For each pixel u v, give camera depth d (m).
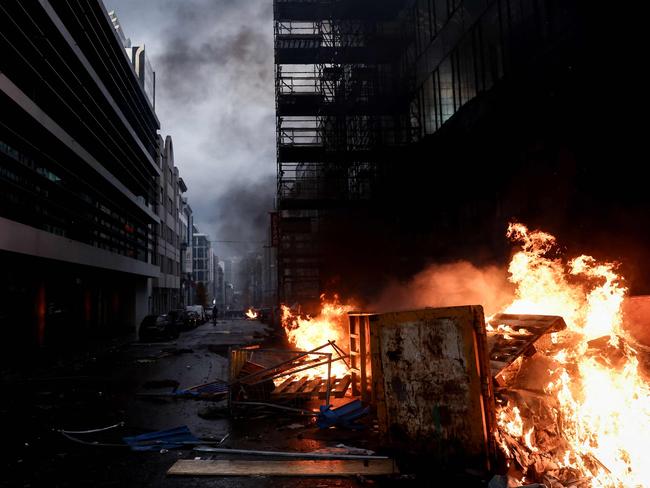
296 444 6.18
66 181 20.77
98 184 24.72
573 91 11.95
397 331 5.51
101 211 24.58
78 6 20.77
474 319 5.05
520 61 14.70
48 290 21.33
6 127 14.43
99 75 24.81
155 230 42.19
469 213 18.23
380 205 26.78
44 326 20.34
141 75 38.84
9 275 17.70
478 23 17.53
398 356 5.46
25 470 5.33
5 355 17.17
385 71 27.23
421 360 5.29
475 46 17.80
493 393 5.26
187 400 9.47
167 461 5.62
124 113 29.97
